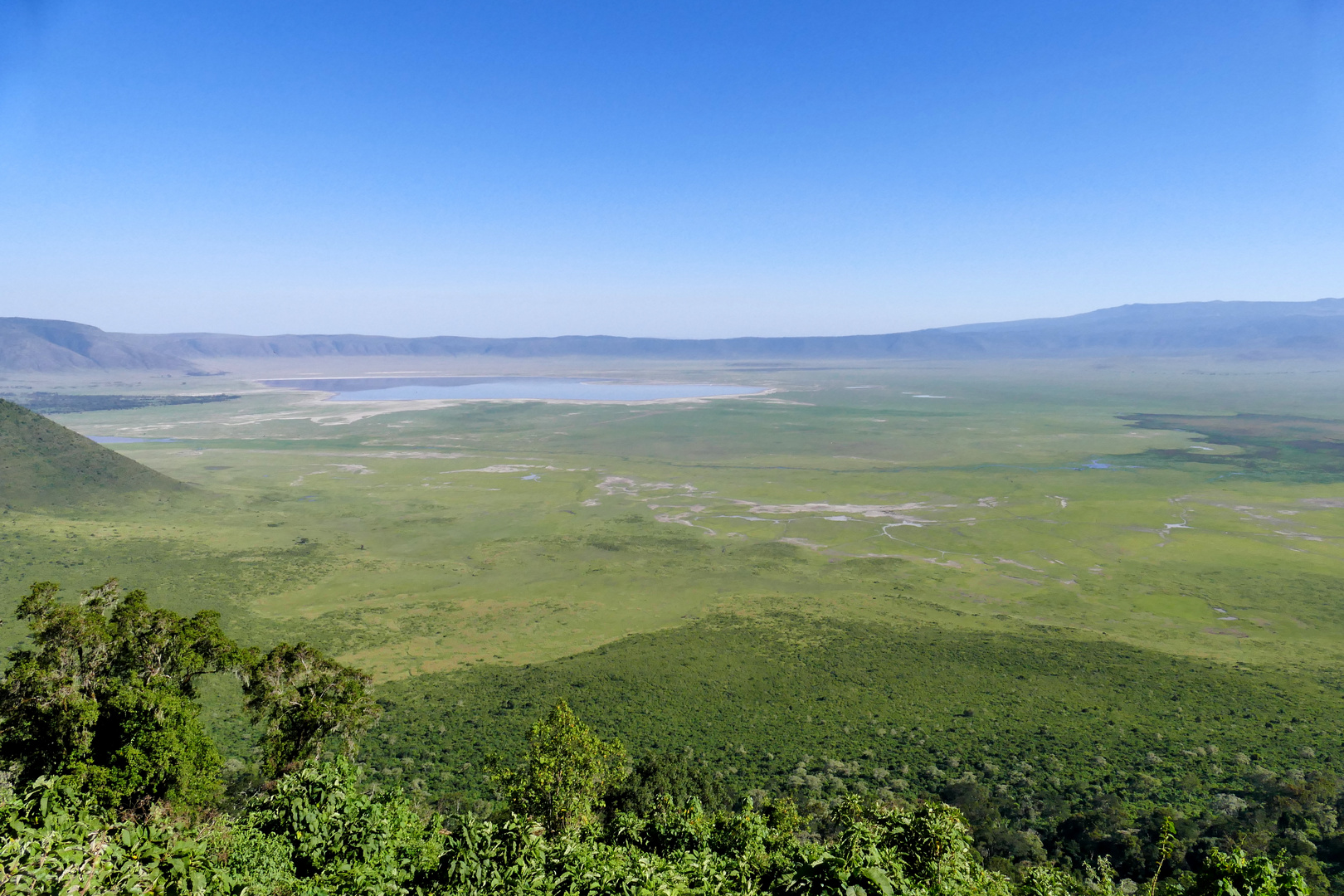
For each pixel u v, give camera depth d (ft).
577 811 99.55
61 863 37.86
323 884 53.93
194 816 89.97
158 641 102.58
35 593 97.50
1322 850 110.11
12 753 88.12
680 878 55.83
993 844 118.11
